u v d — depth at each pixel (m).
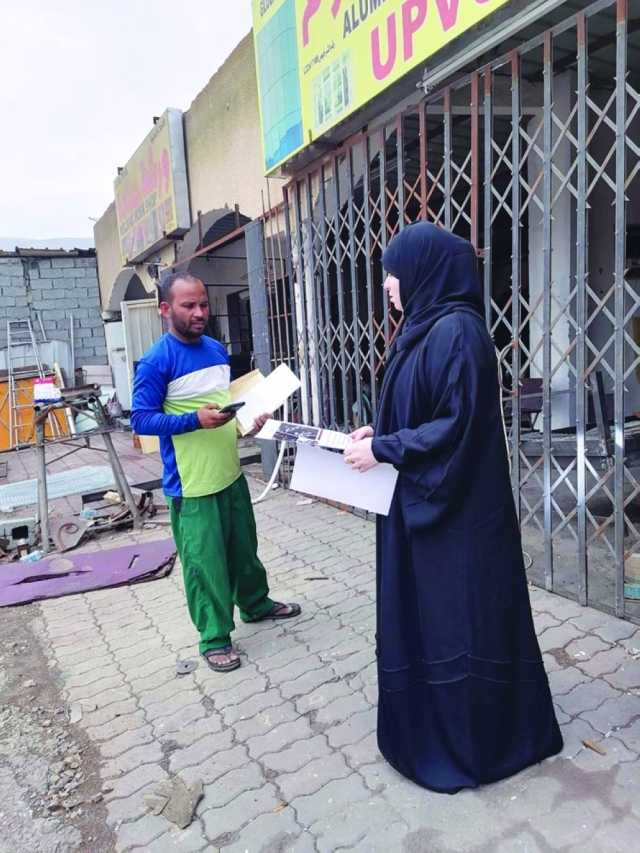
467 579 1.87
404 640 2.01
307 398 5.73
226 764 2.32
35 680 3.08
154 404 2.84
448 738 1.99
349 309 5.65
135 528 5.62
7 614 3.92
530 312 3.37
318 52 4.46
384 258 1.98
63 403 5.36
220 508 3.02
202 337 3.07
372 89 4.00
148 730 2.58
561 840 1.84
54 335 14.96
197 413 2.77
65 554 5.04
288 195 5.58
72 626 3.68
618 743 2.21
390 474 2.01
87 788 2.27
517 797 2.00
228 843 1.96
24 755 2.49
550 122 3.08
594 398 3.73
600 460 3.84
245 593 3.33
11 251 14.42
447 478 1.80
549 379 3.29
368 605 3.56
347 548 4.54
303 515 5.43
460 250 1.88
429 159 5.97
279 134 5.18
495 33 3.21
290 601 3.69
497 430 1.88
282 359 6.04
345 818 2.00
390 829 1.94
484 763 2.00
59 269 14.88
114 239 12.59
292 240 5.68
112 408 12.37
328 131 4.56
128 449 10.57
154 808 2.13
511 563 1.93
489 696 1.94
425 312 1.89
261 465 7.52
